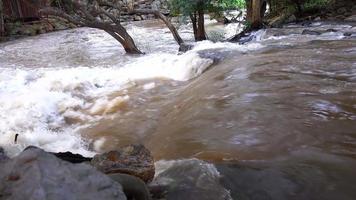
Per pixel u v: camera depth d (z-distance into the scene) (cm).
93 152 509
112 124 606
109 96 749
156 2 2422
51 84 823
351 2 1261
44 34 1997
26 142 545
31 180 185
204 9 1198
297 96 493
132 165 275
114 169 268
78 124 629
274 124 413
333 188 275
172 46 1352
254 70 658
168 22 1252
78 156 318
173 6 1255
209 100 543
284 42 904
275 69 647
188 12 1182
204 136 418
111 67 1019
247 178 286
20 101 710
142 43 1445
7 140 545
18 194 180
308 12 1284
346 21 1107
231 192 266
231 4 1266
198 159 341
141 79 862
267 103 481
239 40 1131
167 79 854
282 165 312
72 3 1169
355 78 556
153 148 459
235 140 388
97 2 1242
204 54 877
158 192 262
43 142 552
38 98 722
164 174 294
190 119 490
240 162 324
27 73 927
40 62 1167
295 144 360
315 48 791
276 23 1234
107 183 194
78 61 1149
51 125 630
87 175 194
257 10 1174
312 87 528
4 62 1188
